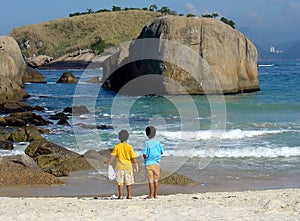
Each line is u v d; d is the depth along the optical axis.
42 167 14.54
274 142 18.19
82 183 12.66
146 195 11.16
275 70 81.06
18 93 36.06
